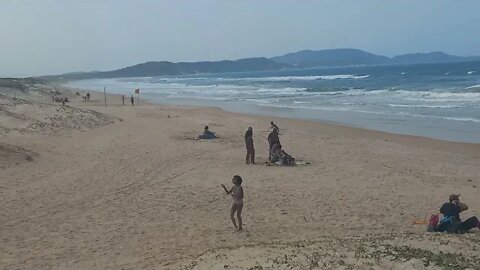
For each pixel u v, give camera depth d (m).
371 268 6.39
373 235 9.80
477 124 29.00
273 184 15.41
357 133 27.25
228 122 32.38
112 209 12.82
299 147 22.66
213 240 10.38
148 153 20.55
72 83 154.75
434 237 8.55
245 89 79.75
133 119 32.88
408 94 51.06
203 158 19.70
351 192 14.38
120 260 9.23
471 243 8.05
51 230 11.16
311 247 7.83
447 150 21.73
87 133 25.12
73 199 13.66
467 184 15.42
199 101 56.00
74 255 9.57
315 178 16.20
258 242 9.95
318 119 34.47
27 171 16.47
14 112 26.34
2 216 12.04
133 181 15.78
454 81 71.81
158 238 10.59
